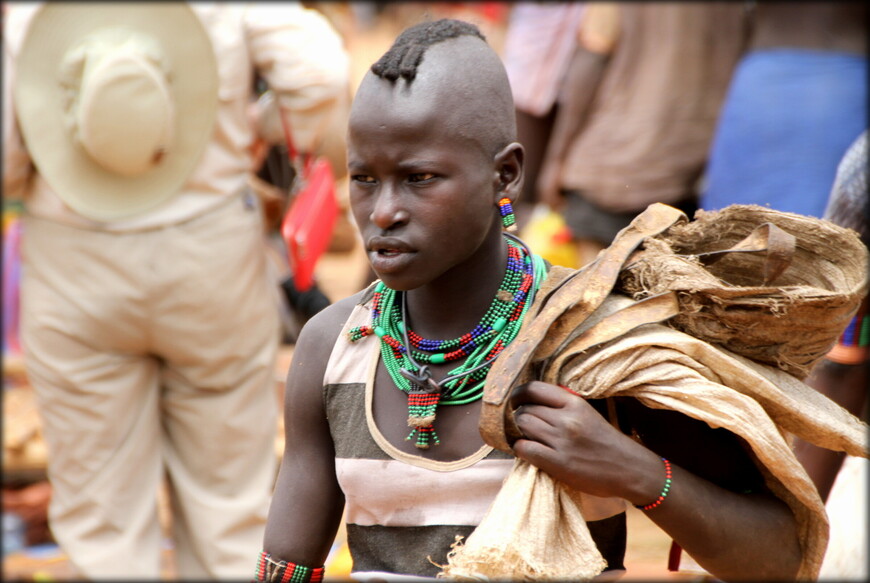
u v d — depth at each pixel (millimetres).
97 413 10891
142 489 11211
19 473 14008
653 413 5488
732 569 5203
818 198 12812
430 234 5109
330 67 10844
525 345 5059
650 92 14797
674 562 5777
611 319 5164
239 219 10898
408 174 5102
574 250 15758
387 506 5516
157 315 10633
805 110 12781
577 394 5125
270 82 10992
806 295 5105
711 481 5438
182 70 10445
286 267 13039
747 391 5184
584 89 15133
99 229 10477
